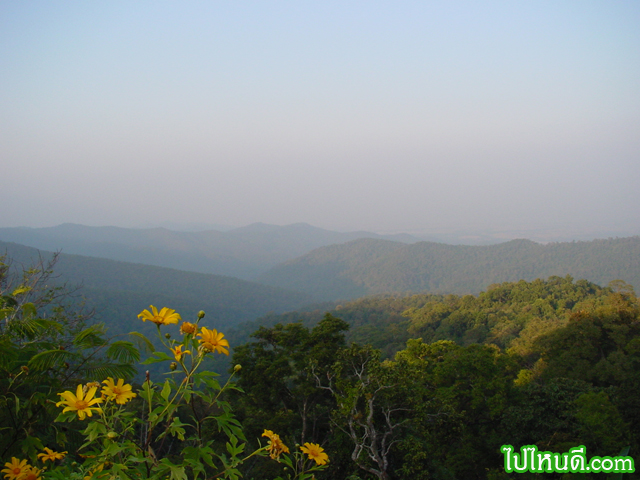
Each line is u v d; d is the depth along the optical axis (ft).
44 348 11.96
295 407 45.44
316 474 34.91
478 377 48.32
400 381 34.58
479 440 44.50
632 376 54.39
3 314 11.43
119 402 7.48
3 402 10.48
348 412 33.27
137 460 7.00
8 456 10.44
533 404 45.93
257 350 45.73
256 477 31.58
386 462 31.76
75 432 11.66
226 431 7.88
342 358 39.70
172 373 7.63
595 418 39.86
